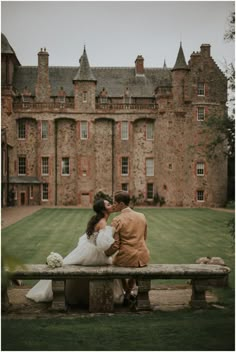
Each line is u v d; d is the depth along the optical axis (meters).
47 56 45.22
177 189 42.72
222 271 6.88
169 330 5.61
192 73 42.94
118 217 7.14
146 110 44.16
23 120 44.03
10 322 6.08
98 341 5.13
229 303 7.25
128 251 7.04
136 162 44.56
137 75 47.75
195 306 6.99
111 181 44.47
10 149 43.28
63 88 45.94
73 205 43.94
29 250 14.07
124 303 7.35
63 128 44.50
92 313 6.75
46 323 6.04
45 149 43.97
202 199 42.81
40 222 23.98
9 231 19.38
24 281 9.55
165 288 8.52
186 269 6.93
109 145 44.62
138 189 44.41
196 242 16.09
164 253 13.57
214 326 5.74
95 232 7.21
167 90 43.50
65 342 5.14
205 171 42.69
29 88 46.03
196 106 42.72
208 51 43.06
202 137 42.47
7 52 43.31
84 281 7.32
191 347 4.92
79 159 44.03
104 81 47.19
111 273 6.75
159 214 31.17
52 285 6.82
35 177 43.88
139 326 5.82
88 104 44.12
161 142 43.59
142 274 6.78
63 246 14.99
